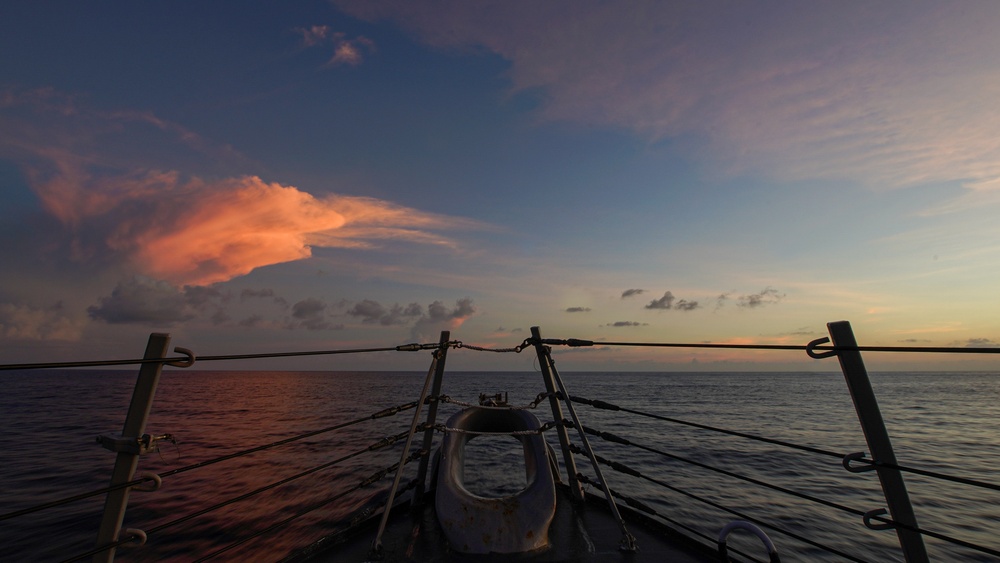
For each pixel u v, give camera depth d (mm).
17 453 16562
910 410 39656
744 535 8305
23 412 34094
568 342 4125
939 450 18719
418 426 4398
